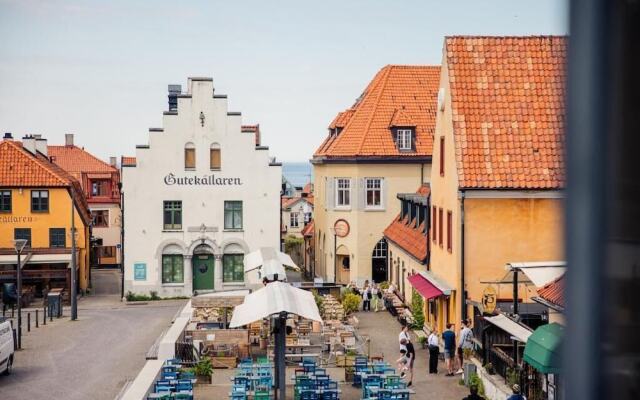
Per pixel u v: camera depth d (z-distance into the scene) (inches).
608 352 144.4
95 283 2588.6
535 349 656.4
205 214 2102.6
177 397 871.1
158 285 2094.0
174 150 2091.5
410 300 1600.6
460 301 1160.2
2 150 2282.2
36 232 2228.1
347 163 2182.6
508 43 1269.7
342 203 2204.7
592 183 147.1
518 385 761.6
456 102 1214.9
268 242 2116.1
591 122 146.6
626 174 142.9
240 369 1036.5
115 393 1063.6
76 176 3120.1
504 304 1103.6
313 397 909.2
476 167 1163.9
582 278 148.6
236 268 2122.3
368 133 2206.0
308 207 3548.2
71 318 1775.3
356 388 1052.5
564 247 154.8
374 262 2194.9
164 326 1660.9
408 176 2178.9
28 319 1601.9
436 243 1363.2
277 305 826.8
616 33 144.3
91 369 1223.5
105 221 3080.7
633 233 140.9
